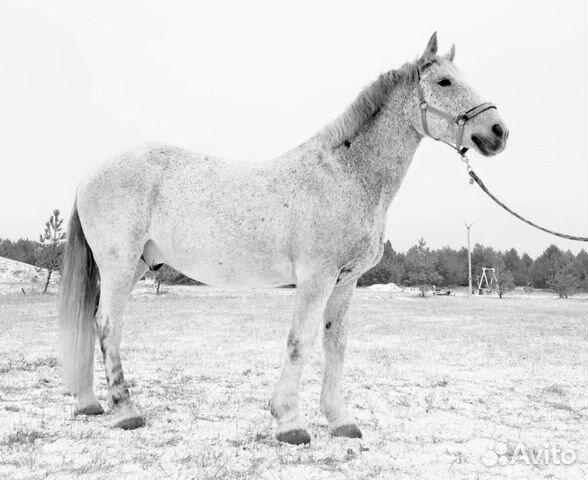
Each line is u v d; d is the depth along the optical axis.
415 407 5.32
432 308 23.64
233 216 4.04
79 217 4.52
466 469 3.50
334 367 4.25
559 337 12.27
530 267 66.94
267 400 5.33
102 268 4.29
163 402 5.08
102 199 4.31
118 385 4.16
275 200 4.00
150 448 3.62
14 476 3.04
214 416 4.59
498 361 8.67
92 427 4.07
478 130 3.79
